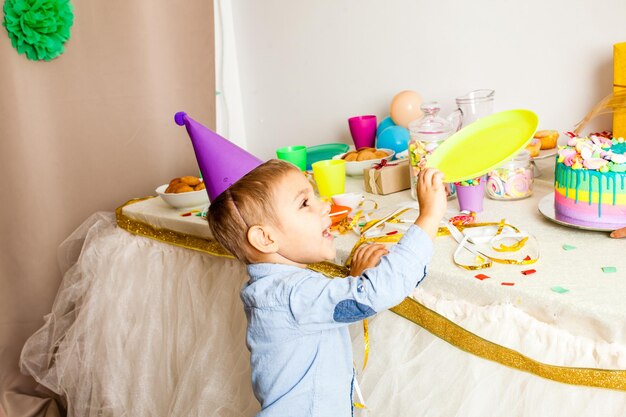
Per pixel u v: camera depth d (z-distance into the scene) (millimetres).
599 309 692
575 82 1309
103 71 1746
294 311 805
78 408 1491
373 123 1572
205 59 1856
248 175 880
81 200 1789
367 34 1643
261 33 1903
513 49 1380
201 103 1889
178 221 1268
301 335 820
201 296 1280
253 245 854
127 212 1417
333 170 1257
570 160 915
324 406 833
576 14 1263
